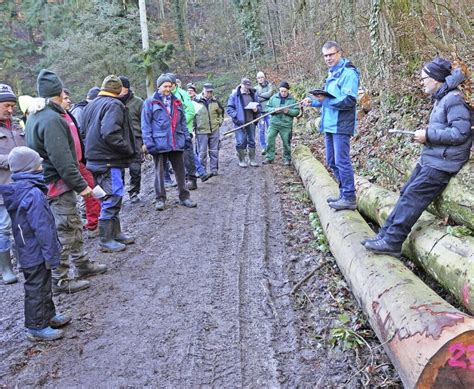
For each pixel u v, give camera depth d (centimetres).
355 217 500
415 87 799
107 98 550
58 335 375
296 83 1964
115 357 351
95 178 559
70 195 450
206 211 713
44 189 371
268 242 575
